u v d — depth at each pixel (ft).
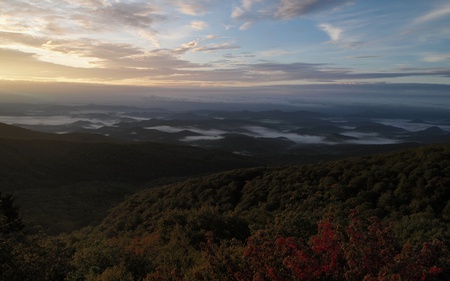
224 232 40.22
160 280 22.11
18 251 22.95
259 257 17.25
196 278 19.40
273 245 17.70
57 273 25.57
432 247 15.83
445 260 15.20
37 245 25.95
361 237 17.02
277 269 16.58
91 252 30.68
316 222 27.96
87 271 28.45
